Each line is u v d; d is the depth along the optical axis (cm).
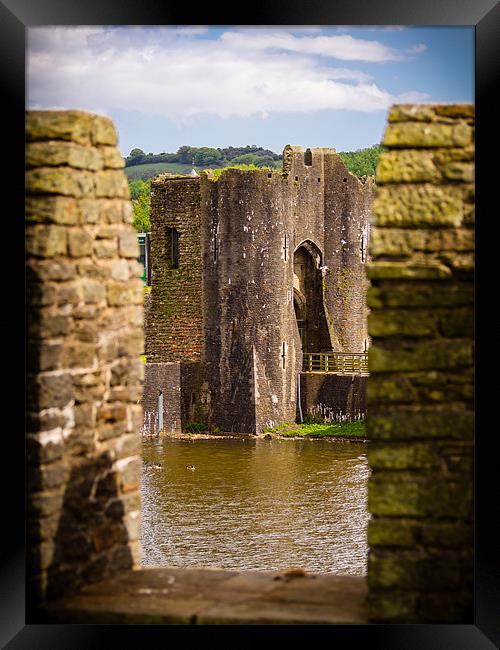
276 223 19300
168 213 19475
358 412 19112
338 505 11412
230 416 18838
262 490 12494
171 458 15512
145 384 18625
